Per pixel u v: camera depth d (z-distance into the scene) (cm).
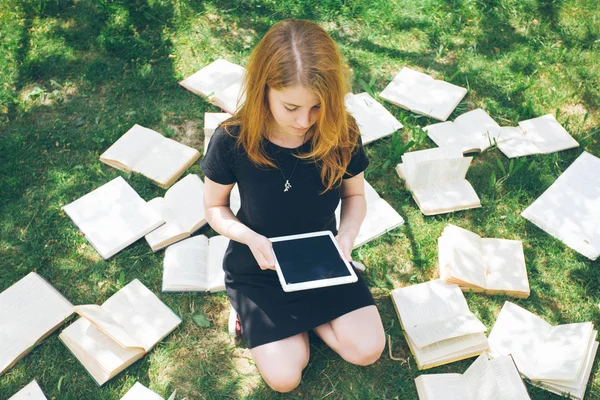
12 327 255
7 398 241
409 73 382
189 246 290
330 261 215
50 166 324
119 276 281
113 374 243
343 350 232
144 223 295
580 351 249
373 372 252
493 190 323
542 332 263
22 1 407
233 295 238
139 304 267
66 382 245
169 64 381
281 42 170
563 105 372
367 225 302
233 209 305
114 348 250
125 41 388
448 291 273
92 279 280
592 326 261
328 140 192
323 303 228
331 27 415
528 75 388
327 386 248
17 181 313
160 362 253
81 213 298
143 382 248
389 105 367
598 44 405
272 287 230
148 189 317
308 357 232
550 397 244
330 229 239
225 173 212
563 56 397
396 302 270
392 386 248
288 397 244
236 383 249
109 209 300
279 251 217
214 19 412
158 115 352
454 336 252
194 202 305
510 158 338
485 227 309
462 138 344
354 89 376
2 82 364
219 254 288
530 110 364
